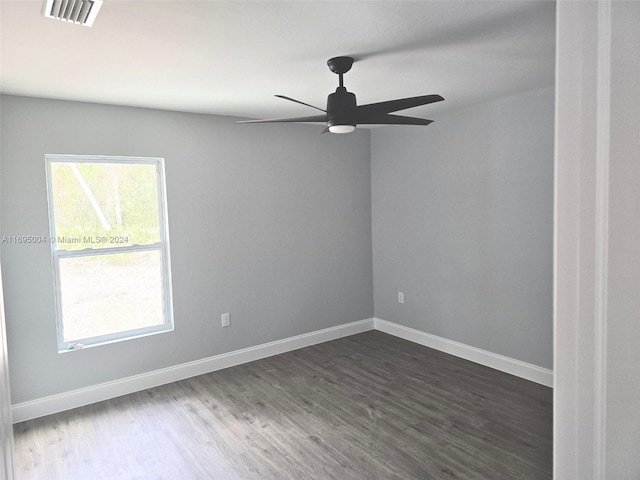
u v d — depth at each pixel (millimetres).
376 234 5227
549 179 3541
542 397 3482
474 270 4188
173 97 3385
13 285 3238
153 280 3963
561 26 1181
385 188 5051
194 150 4008
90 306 3670
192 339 4086
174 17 1953
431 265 4602
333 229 4969
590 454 1198
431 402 3449
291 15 1968
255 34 2172
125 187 3781
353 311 5195
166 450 2879
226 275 4258
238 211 4293
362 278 5250
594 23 1128
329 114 2535
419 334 4805
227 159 4195
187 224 4008
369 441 2920
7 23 1969
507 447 2803
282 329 4652
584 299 1185
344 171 5008
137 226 3857
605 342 1151
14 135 3195
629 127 1090
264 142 4418
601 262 1147
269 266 4523
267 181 4457
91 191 3629
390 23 2092
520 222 3775
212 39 2221
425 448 2818
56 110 3352
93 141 3516
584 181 1169
